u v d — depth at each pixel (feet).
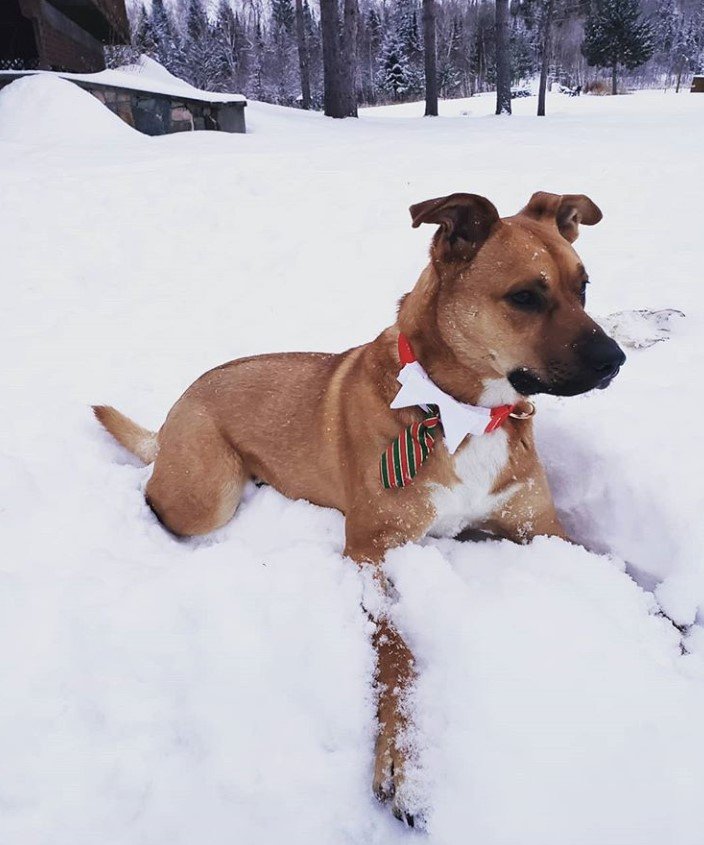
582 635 1.94
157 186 6.60
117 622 2.08
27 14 11.47
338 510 2.76
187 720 1.86
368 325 4.38
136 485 3.04
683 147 8.11
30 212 6.00
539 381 2.10
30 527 2.54
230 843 1.63
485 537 2.68
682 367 3.35
